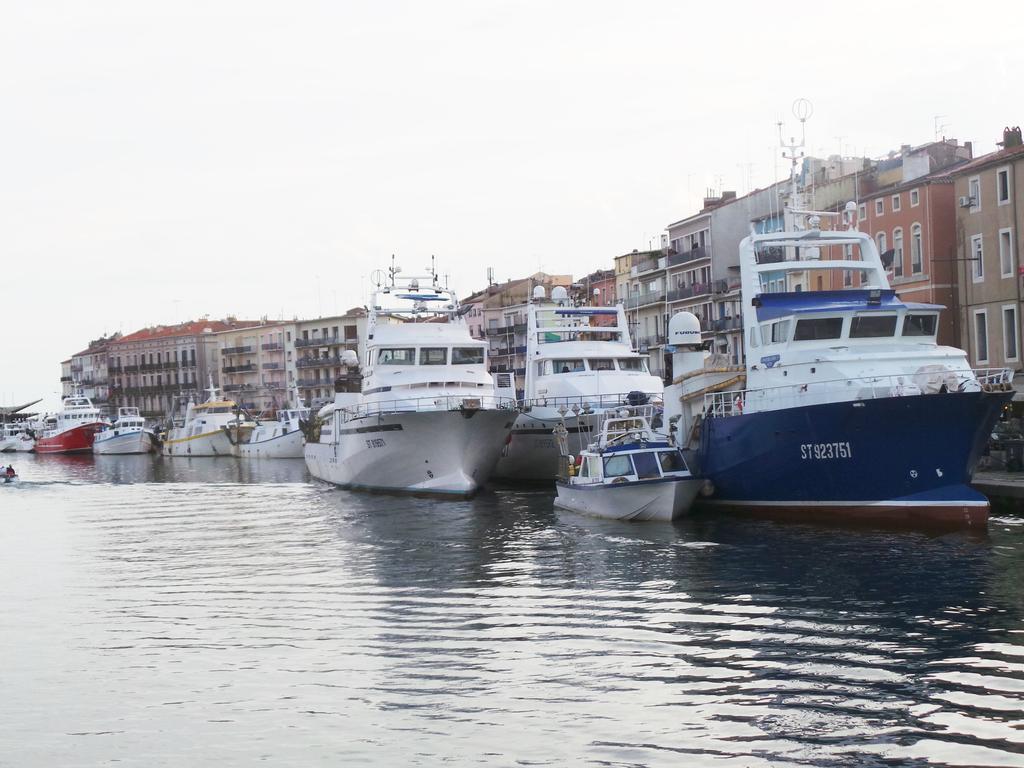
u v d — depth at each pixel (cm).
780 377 3391
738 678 1758
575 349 5331
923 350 3384
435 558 3002
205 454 10738
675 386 3916
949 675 1736
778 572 2559
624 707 1634
